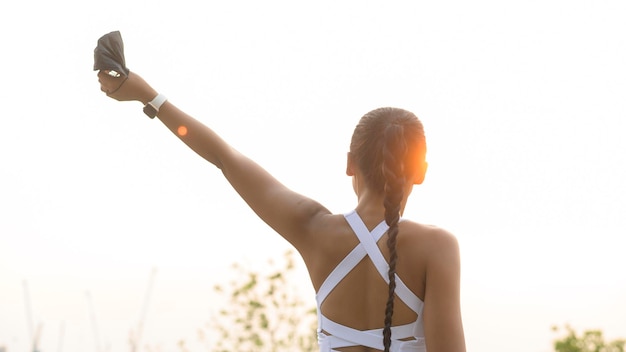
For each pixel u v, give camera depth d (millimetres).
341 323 2480
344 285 2486
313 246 2578
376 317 2441
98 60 2766
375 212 2502
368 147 2508
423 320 2438
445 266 2416
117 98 2824
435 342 2393
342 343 2477
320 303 2555
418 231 2463
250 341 27500
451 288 2416
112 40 2781
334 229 2539
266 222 2723
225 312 27828
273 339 27438
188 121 2783
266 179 2736
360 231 2484
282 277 27781
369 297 2451
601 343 30172
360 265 2471
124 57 2799
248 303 27641
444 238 2451
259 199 2711
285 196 2676
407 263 2438
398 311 2436
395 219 2393
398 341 2438
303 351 27391
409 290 2434
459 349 2391
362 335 2441
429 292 2418
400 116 2518
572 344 30719
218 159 2783
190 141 2789
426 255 2428
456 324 2398
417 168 2516
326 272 2525
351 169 2615
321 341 2541
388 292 2430
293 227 2635
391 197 2400
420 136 2510
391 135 2465
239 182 2744
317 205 2652
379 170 2492
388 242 2393
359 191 2574
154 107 2803
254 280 27797
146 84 2814
